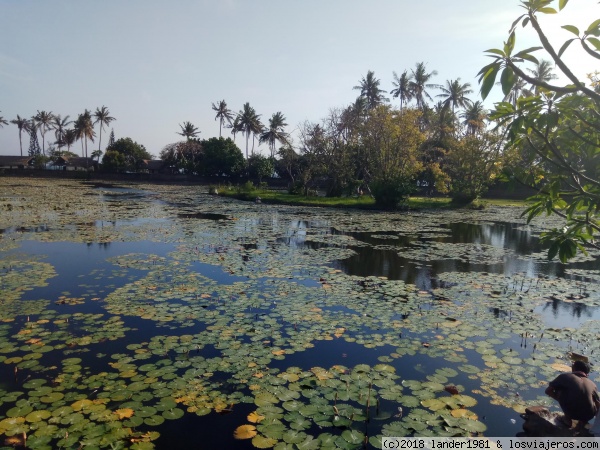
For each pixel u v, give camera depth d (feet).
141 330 21.24
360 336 21.08
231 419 13.96
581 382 13.87
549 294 29.63
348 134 119.44
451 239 55.31
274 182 191.21
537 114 9.77
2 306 24.45
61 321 22.11
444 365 18.21
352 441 12.66
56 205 86.07
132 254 39.81
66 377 16.24
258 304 25.52
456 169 107.76
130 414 13.74
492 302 27.45
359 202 100.17
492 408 14.96
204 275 32.60
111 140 261.24
